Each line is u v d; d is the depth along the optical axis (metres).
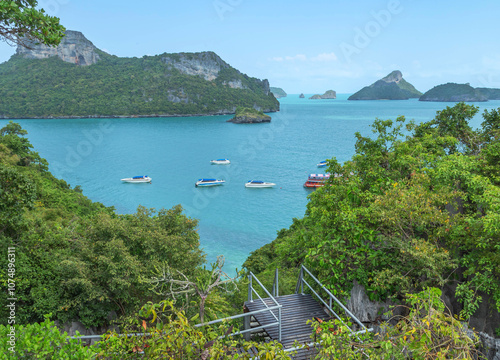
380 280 10.45
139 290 14.54
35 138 158.50
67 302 13.40
